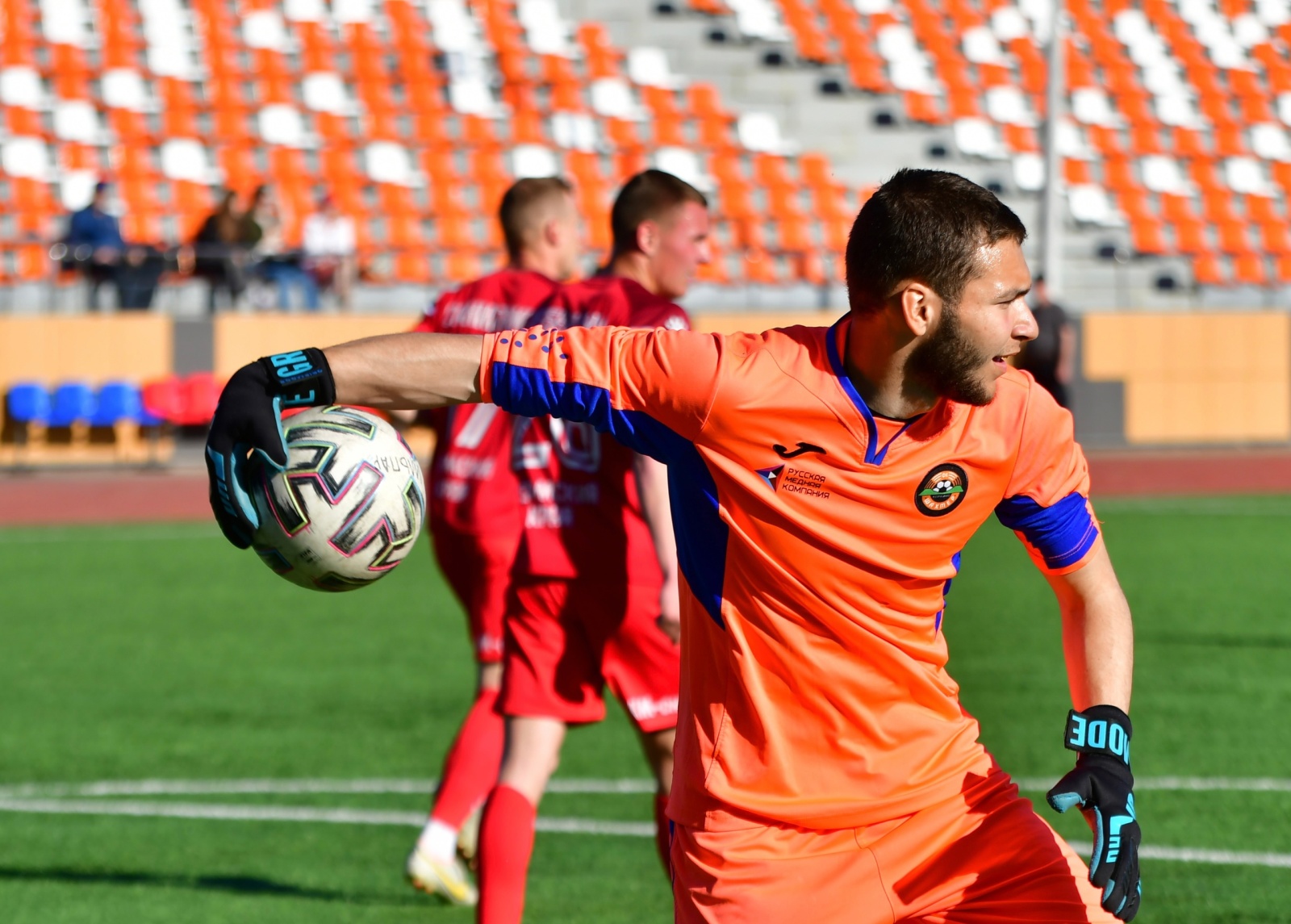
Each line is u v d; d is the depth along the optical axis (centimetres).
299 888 1470
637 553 1209
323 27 7456
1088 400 6291
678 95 7600
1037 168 7712
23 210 6312
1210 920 1318
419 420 1534
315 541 799
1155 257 7500
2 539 4178
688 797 819
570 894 1432
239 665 2627
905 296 729
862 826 801
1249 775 1853
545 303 1324
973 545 4062
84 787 1858
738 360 770
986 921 789
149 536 4259
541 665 1213
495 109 7275
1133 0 8769
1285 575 3466
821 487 770
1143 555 3756
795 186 7331
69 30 7131
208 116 6869
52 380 5497
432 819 1392
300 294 5828
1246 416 6444
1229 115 8312
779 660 792
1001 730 2083
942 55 8200
